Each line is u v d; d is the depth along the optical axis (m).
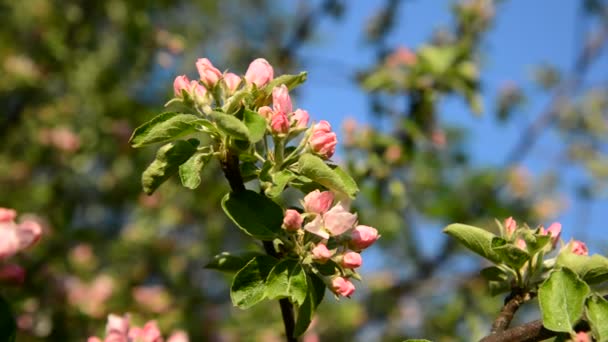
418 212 6.44
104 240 7.76
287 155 2.56
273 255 2.44
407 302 7.33
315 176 2.36
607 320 2.28
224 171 2.41
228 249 7.63
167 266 7.83
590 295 2.34
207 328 7.08
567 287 2.33
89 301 6.39
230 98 2.44
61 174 7.90
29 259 6.14
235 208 2.38
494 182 6.82
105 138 7.96
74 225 7.61
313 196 2.39
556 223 2.59
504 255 2.50
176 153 2.41
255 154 2.43
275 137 2.44
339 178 2.33
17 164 7.84
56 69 7.85
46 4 7.93
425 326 7.18
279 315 6.89
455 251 6.99
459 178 6.70
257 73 2.52
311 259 2.35
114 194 7.96
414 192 6.23
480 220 6.63
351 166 5.26
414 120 5.50
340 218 2.35
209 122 2.34
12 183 7.73
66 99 8.07
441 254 6.99
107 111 7.99
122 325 2.82
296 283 2.28
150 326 2.86
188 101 2.51
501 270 2.63
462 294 6.88
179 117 2.34
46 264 6.46
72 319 6.29
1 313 2.24
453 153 6.69
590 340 2.29
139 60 8.03
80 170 7.91
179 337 3.36
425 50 5.49
